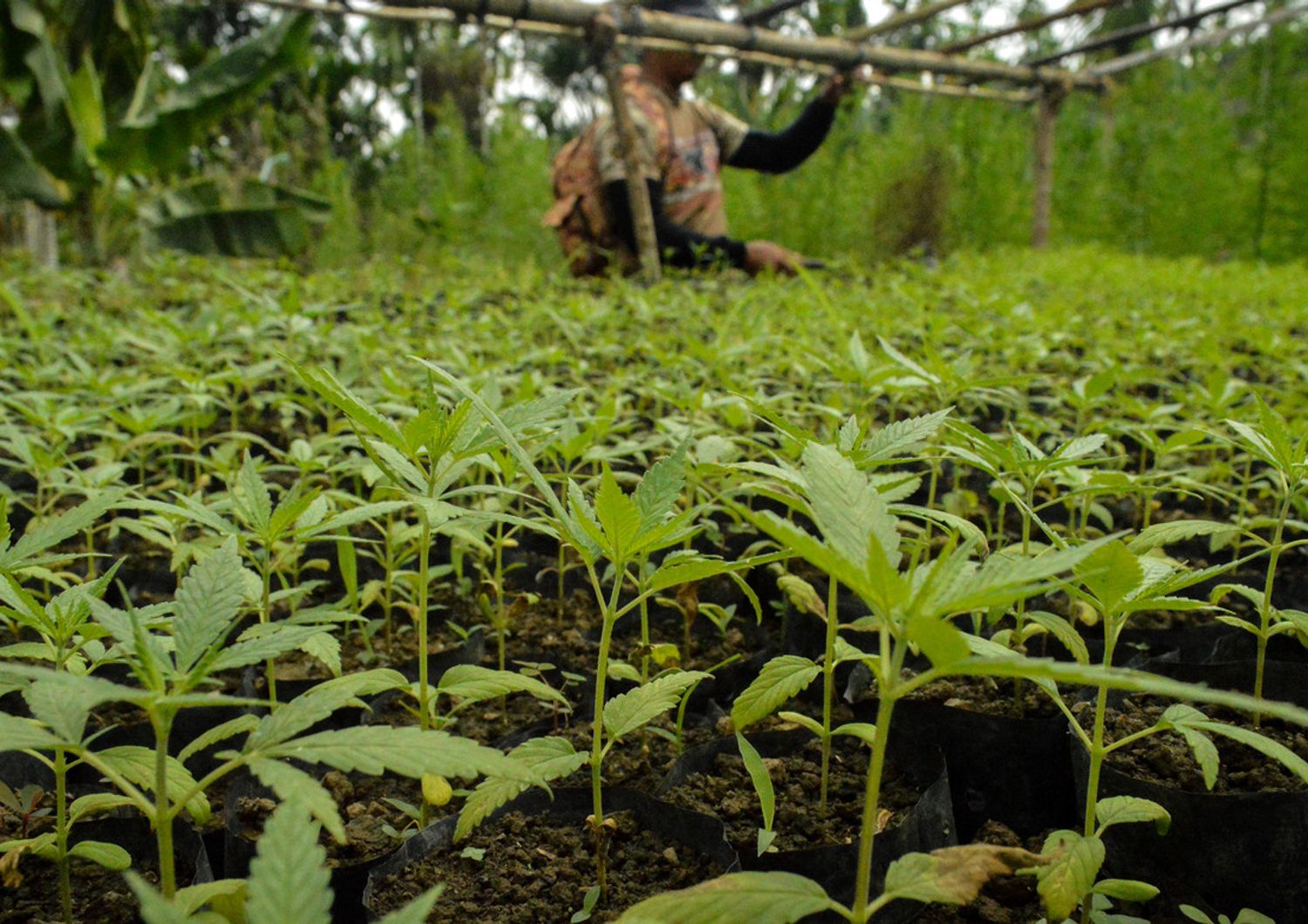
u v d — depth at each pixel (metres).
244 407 4.68
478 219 13.91
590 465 3.29
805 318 5.84
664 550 2.78
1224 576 2.74
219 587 1.22
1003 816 1.98
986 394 3.80
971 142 15.78
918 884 1.13
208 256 10.05
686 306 6.87
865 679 2.19
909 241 13.90
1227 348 6.04
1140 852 1.72
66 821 1.72
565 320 6.18
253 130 14.66
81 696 1.20
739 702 1.61
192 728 2.17
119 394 3.50
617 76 8.79
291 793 0.99
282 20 9.47
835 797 1.85
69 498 3.51
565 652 2.55
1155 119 18.66
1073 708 2.03
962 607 1.04
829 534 1.13
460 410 1.58
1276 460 1.80
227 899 1.27
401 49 20.67
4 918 1.55
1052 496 3.46
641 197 8.89
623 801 1.79
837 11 16.56
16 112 10.61
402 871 1.65
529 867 1.66
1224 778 1.81
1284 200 16.77
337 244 11.71
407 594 2.74
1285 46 16.92
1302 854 1.65
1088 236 17.31
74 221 10.16
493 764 1.07
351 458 2.90
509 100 16.23
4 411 3.48
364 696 2.24
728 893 1.10
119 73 10.68
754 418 3.56
